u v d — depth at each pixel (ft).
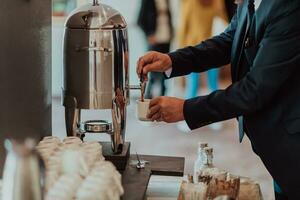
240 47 6.96
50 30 7.37
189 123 6.56
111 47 6.65
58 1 20.94
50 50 7.39
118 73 6.73
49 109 7.45
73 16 6.72
